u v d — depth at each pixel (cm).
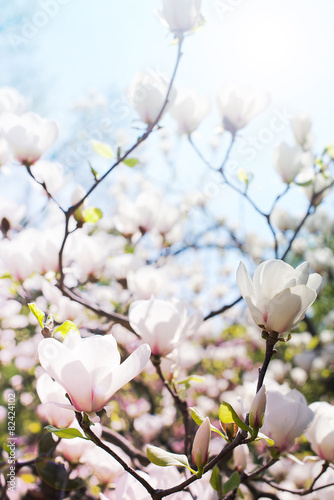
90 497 126
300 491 100
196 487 92
